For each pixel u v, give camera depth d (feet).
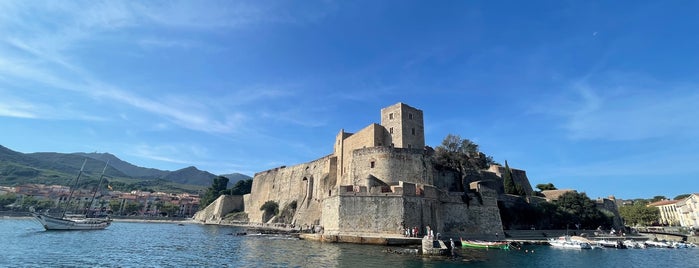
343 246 128.16
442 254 108.47
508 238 175.83
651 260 126.11
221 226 330.13
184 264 94.22
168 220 455.63
